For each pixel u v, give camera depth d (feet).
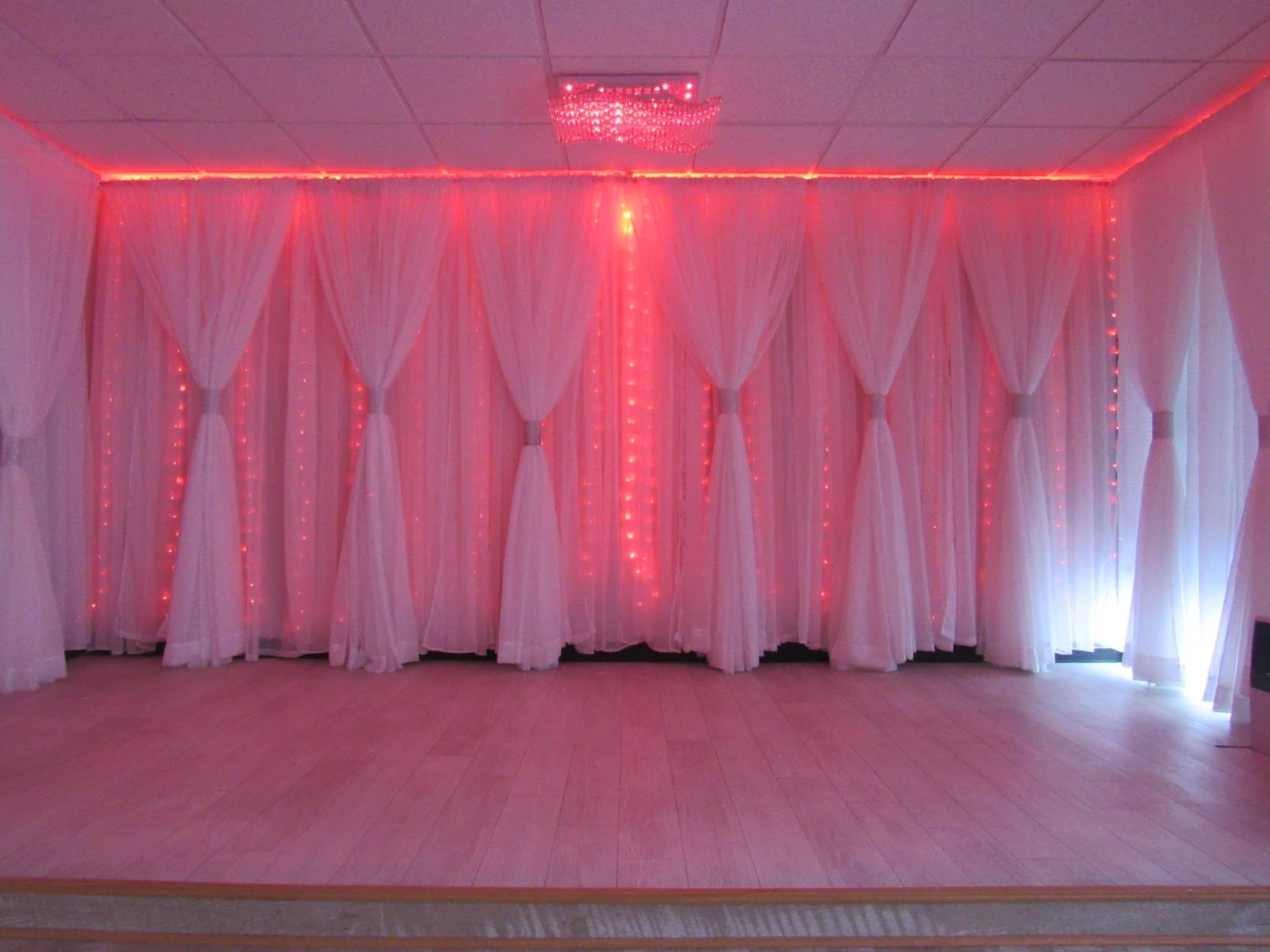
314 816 9.22
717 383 16.07
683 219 15.99
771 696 14.15
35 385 14.76
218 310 16.05
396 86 12.83
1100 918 7.66
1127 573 16.15
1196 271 14.35
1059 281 16.15
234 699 13.71
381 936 7.57
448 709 13.26
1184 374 15.01
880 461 16.02
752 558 15.85
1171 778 10.52
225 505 16.15
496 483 16.48
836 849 8.51
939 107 13.44
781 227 16.16
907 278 16.07
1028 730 12.42
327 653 16.52
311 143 14.80
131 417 16.56
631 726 12.47
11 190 14.14
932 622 16.47
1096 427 16.57
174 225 16.22
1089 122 13.92
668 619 16.25
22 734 11.89
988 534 16.56
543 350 16.01
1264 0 10.53
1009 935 7.64
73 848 8.42
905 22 11.10
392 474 16.08
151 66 12.28
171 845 8.50
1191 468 14.51
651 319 16.43
